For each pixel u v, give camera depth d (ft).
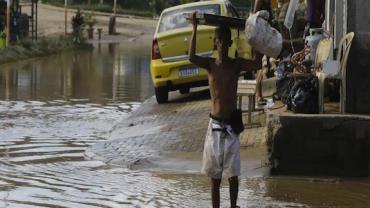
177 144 44.96
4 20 141.59
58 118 59.52
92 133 52.42
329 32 50.83
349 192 34.22
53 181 37.22
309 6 55.93
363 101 38.91
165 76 63.98
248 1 203.62
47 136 50.90
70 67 113.70
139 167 40.32
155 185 36.19
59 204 32.71
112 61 128.06
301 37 64.28
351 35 38.60
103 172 39.40
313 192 34.24
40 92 77.87
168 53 63.93
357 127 36.50
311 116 36.81
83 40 172.24
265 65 68.74
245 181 36.47
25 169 40.11
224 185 36.09
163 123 52.90
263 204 32.12
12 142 48.42
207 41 61.57
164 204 32.53
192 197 33.73
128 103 69.87
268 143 37.70
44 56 139.23
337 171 36.91
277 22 55.88
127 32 237.45
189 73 63.62
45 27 210.18
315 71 42.22
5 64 116.88
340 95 39.91
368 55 38.91
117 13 305.73
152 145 45.39
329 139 36.78
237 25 31.86
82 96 75.10
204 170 30.94
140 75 99.96
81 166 41.01
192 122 51.93
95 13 291.17
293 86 40.52
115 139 48.52
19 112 62.64
